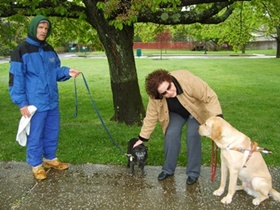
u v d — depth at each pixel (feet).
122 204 12.14
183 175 14.43
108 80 51.49
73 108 29.63
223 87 42.45
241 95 36.09
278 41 107.96
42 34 13.34
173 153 13.55
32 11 21.44
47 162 15.39
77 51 174.09
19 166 15.74
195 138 13.03
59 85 45.96
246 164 11.67
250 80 49.80
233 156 11.58
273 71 63.16
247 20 38.86
